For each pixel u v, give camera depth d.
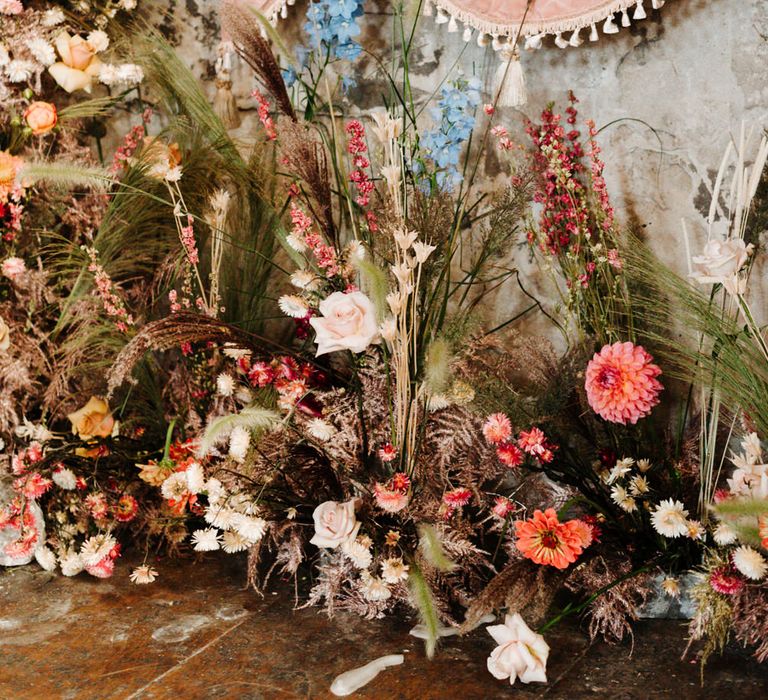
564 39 2.50
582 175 2.53
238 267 2.67
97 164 2.88
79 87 2.66
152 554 2.53
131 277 2.86
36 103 2.56
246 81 2.88
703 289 2.40
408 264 2.01
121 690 1.85
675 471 2.15
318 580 2.30
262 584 2.34
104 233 2.62
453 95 2.30
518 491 2.41
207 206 2.65
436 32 2.65
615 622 2.00
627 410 2.03
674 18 2.38
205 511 2.32
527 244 2.60
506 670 1.82
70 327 2.69
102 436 2.48
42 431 2.48
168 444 2.32
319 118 2.80
